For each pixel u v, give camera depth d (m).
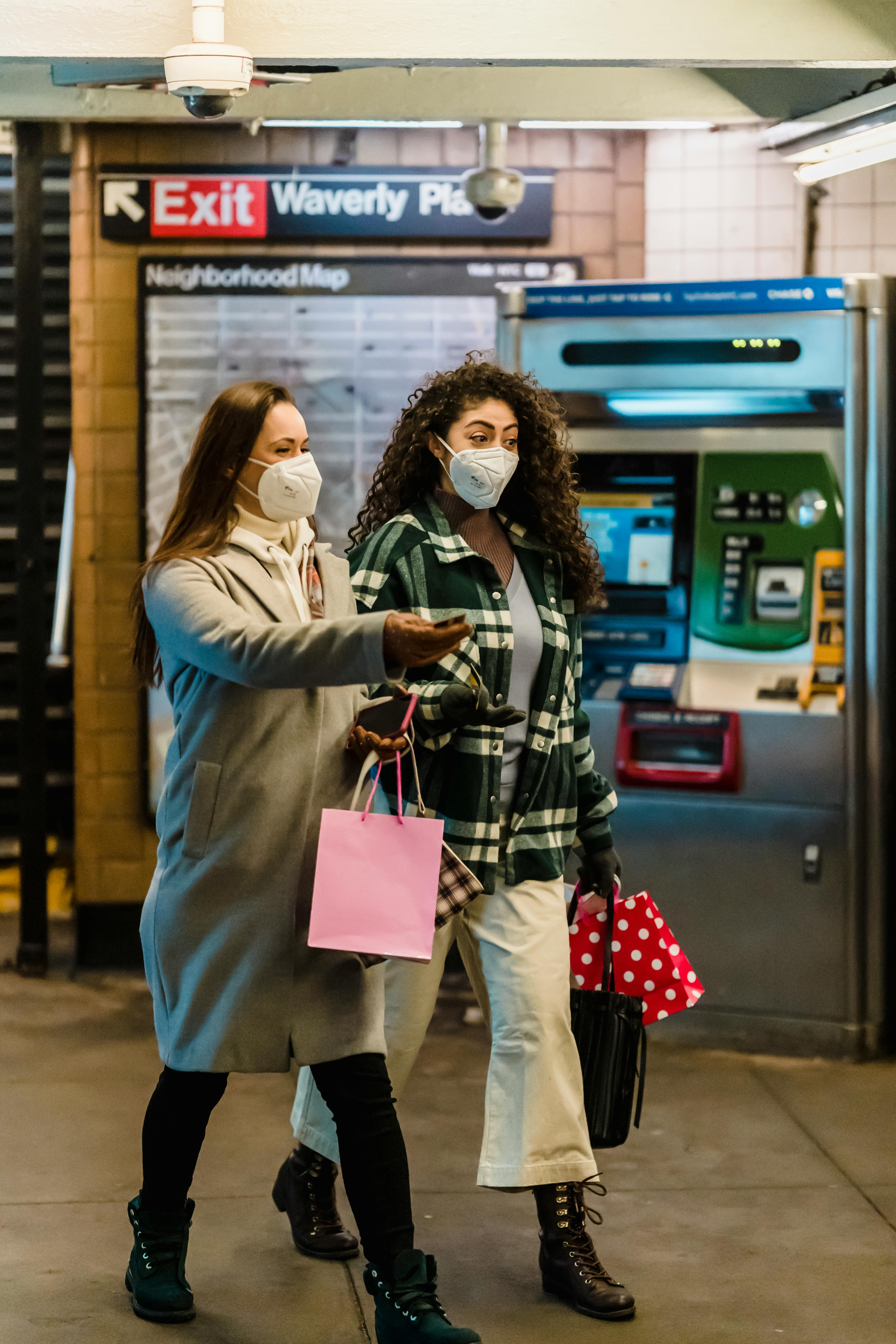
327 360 5.27
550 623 2.98
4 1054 4.43
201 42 3.22
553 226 5.25
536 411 3.05
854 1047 4.44
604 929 3.12
